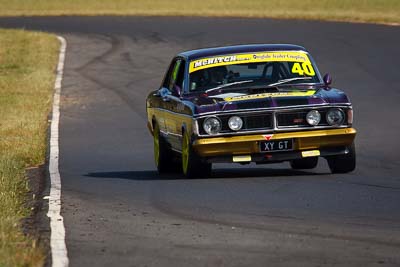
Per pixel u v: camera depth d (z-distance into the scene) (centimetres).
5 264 2534
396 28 12888
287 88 4628
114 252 2862
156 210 3634
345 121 4397
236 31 13700
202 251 2838
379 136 6425
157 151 5303
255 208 3559
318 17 14875
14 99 9000
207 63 4794
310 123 4353
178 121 4675
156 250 2872
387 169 4859
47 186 4525
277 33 13138
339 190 3950
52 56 12212
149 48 12531
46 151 6316
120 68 11075
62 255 2794
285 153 4362
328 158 4638
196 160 4438
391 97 8262
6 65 11450
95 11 18388
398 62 10131
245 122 4344
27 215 3559
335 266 2614
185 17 16225
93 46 13000
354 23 13800
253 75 4706
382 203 3603
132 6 19475
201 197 3894
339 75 9625
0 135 6862
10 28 15812
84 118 8150
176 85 4897
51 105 8875
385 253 2758
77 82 10244
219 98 4459
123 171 5366
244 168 5284
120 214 3566
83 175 5134
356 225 3177
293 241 2942
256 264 2655
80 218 3491
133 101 9025
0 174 4447
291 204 3625
